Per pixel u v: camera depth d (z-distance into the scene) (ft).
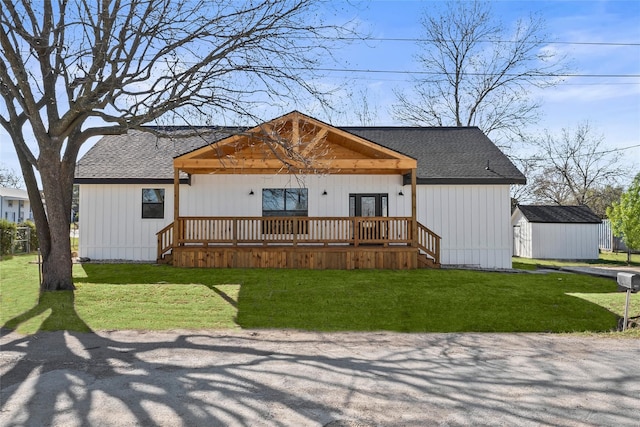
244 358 21.31
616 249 95.86
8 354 21.52
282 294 35.78
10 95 35.63
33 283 39.29
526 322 29.58
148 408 15.20
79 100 32.91
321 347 23.61
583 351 23.16
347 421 14.32
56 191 35.70
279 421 14.26
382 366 20.29
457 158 61.67
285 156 45.52
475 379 18.54
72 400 15.87
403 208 57.82
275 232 53.06
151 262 53.72
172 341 24.35
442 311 31.76
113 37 31.37
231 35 34.35
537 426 14.06
